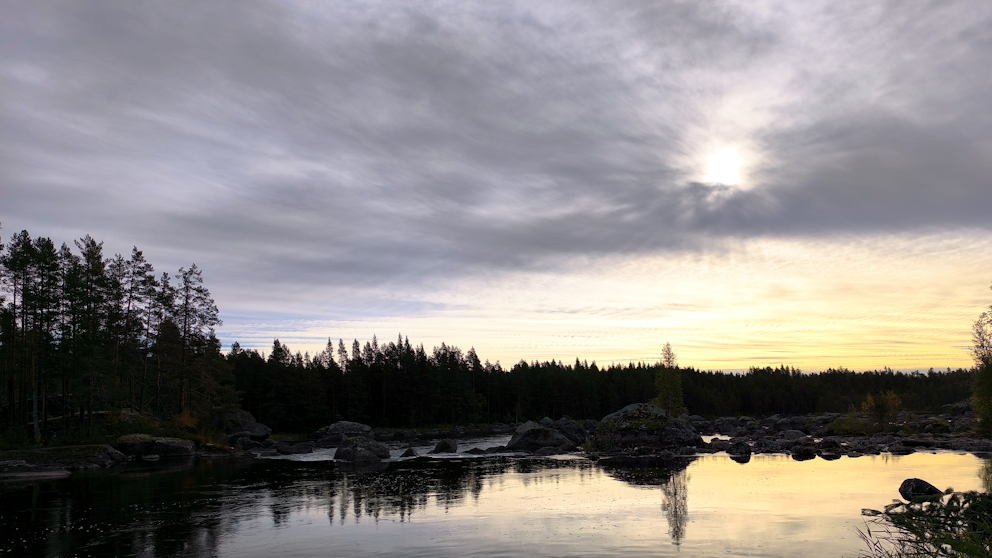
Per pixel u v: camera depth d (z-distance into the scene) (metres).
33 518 22.45
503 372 156.50
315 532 19.36
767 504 22.86
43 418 52.94
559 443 53.75
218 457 51.72
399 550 16.72
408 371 113.44
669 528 18.83
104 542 18.44
